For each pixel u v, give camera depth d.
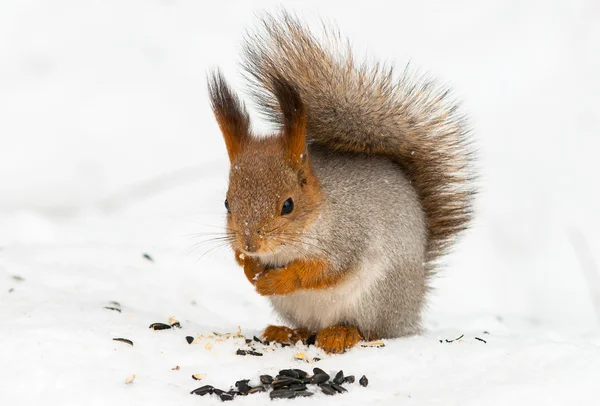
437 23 22.05
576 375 7.69
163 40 22.56
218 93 9.74
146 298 11.74
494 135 18.61
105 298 11.33
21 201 17.47
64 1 23.73
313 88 10.26
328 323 9.84
